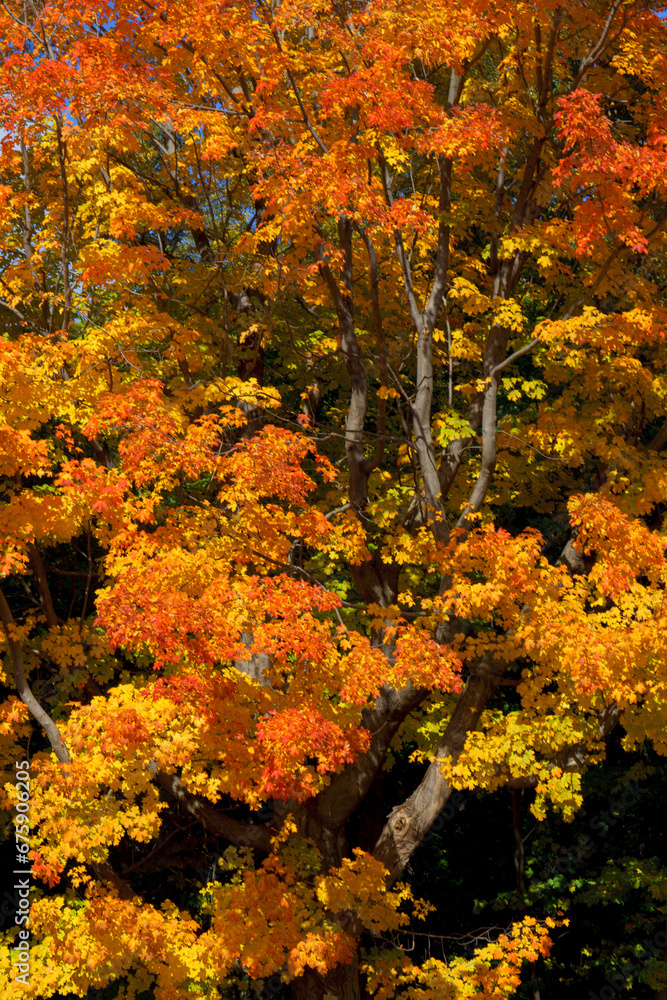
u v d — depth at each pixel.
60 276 11.26
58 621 11.30
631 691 8.93
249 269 11.88
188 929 9.47
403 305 12.05
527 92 10.71
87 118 9.48
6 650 10.85
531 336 12.10
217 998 10.77
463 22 9.29
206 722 8.08
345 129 9.71
